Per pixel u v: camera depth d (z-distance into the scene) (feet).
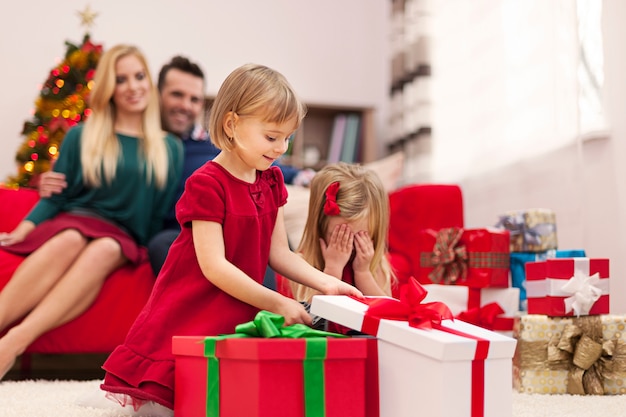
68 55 9.78
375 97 12.92
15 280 6.69
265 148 4.16
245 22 12.32
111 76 7.72
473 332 3.61
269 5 12.47
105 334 7.06
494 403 3.41
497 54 9.31
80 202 7.46
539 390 5.64
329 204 5.11
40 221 7.27
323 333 3.59
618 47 7.11
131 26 11.81
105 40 11.69
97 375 7.45
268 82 4.16
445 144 10.50
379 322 3.55
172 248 4.40
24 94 11.38
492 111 9.43
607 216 7.23
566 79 7.70
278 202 4.62
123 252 7.15
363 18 12.96
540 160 8.32
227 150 4.30
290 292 5.90
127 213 7.55
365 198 5.20
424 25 10.85
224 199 4.22
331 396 3.36
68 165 7.54
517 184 8.86
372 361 3.64
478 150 9.80
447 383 3.25
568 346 5.59
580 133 7.35
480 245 6.66
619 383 5.59
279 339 3.32
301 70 12.55
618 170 7.10
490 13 9.46
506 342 3.43
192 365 3.76
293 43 12.55
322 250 5.24
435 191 8.23
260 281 4.39
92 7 11.69
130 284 7.21
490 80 9.47
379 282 5.65
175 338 3.90
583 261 5.75
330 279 4.34
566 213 7.75
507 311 6.65
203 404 3.61
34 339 6.52
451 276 6.92
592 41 7.33
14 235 7.13
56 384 6.00
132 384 4.13
